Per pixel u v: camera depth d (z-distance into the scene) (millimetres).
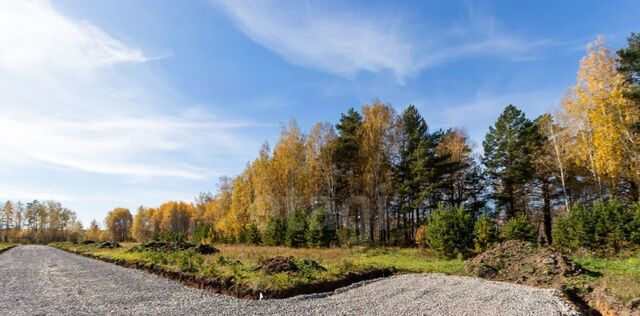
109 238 107312
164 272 18500
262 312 10180
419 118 37969
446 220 22672
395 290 13164
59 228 108750
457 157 37375
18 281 17406
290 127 38062
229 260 19578
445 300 11406
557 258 15250
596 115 23094
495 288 13016
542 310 9867
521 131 32688
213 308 10688
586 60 24391
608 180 25016
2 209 101938
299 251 26562
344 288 13820
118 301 11938
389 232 36281
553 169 30000
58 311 10672
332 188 36031
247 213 45594
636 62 22531
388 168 34875
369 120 34625
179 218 93188
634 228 18484
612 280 12117
